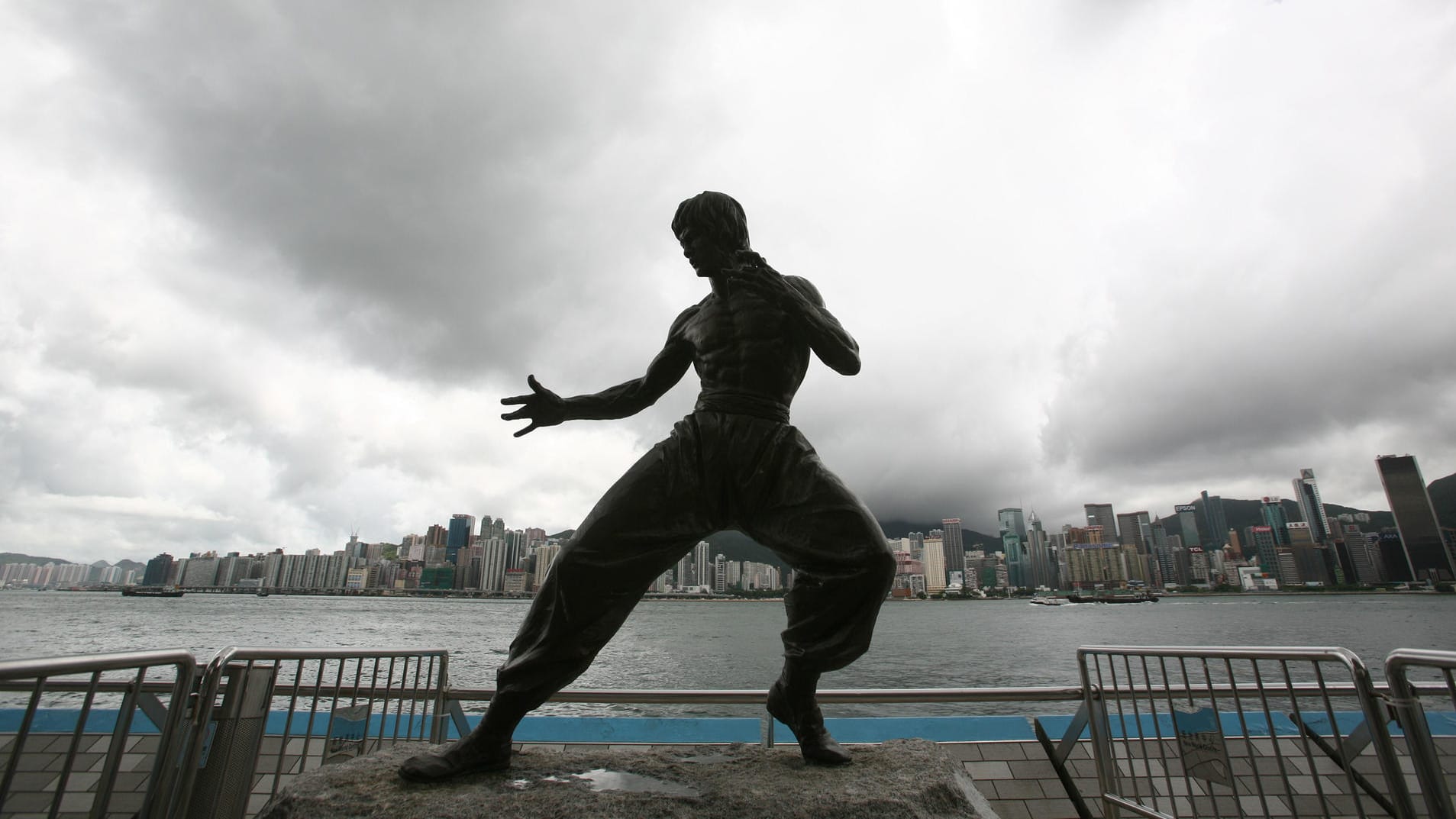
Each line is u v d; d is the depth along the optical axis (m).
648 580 3.19
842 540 2.97
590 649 3.10
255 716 3.59
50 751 5.05
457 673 20.72
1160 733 4.28
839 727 6.23
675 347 3.80
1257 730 5.92
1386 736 2.97
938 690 5.00
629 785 2.79
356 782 2.80
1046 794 5.45
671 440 3.32
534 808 2.56
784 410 3.41
